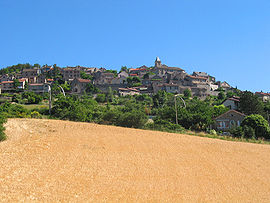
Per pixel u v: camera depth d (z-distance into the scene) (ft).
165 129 145.79
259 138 149.79
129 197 50.83
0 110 163.63
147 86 473.26
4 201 44.52
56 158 68.95
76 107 161.27
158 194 53.31
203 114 182.50
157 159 76.28
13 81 476.13
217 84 542.57
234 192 57.72
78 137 93.30
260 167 77.92
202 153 87.61
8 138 85.66
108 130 109.91
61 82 509.35
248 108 213.87
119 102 350.64
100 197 49.70
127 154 78.33
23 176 55.57
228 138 135.33
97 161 69.62
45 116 161.68
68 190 51.26
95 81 510.17
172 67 617.62
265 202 53.52
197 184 60.64
